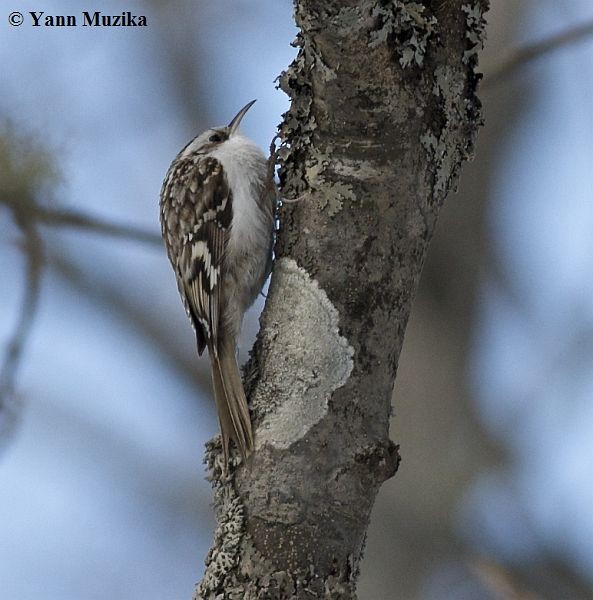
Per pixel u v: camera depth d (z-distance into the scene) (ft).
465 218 38.73
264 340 20.03
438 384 37.78
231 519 19.39
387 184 19.35
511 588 27.37
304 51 20.42
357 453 19.13
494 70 29.78
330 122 19.53
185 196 28.78
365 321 19.42
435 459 37.17
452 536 36.29
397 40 18.89
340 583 18.94
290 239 20.17
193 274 28.40
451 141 19.65
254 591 18.98
